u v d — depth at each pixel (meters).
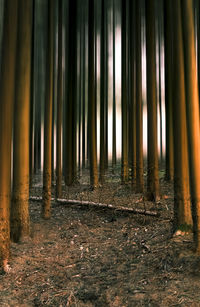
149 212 4.18
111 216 4.57
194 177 2.63
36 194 6.29
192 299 2.13
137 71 5.80
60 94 5.64
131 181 6.24
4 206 2.86
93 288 2.51
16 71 3.44
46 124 4.64
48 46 4.64
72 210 5.17
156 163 5.17
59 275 2.77
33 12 5.48
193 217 2.66
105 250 3.31
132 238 3.53
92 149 6.46
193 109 2.60
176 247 2.86
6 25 2.79
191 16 2.64
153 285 2.41
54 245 3.52
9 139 2.81
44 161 4.69
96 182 6.38
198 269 2.44
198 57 3.35
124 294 2.37
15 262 2.94
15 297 2.40
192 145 2.61
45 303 2.33
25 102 3.46
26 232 3.61
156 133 5.20
